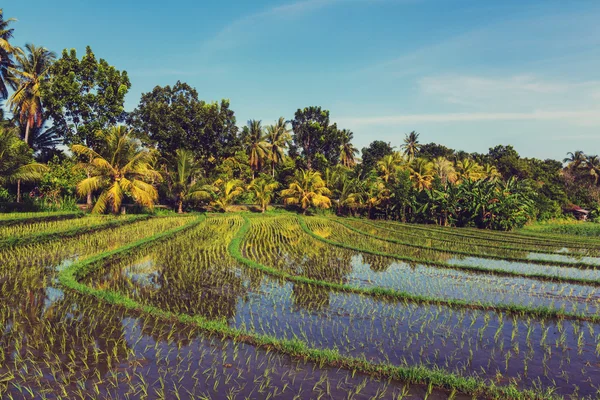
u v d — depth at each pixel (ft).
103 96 102.01
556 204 176.04
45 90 93.76
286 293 38.68
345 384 21.48
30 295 33.35
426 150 252.42
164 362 23.00
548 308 35.81
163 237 64.80
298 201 141.90
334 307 35.14
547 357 26.45
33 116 97.60
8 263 44.04
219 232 79.25
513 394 20.74
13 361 22.16
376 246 75.00
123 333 26.68
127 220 81.92
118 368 22.00
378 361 24.75
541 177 209.97
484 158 232.53
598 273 57.06
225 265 49.19
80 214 83.92
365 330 30.07
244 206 144.46
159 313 29.76
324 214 151.12
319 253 62.85
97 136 98.63
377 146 247.70
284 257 58.49
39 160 110.22
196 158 133.59
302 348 24.70
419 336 29.27
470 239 94.32
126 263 48.52
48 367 21.68
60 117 100.07
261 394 20.02
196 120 130.93
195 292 37.83
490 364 25.12
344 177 148.05
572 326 32.83
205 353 24.43
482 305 36.78
